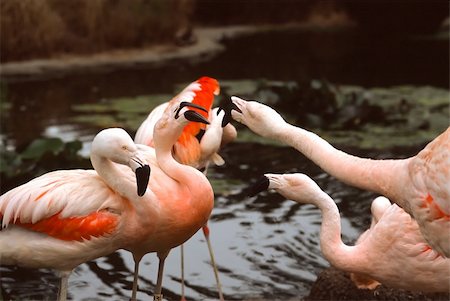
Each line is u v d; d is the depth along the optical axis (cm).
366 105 1582
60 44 2267
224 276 922
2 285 898
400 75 2208
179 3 2580
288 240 1012
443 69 2312
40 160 1185
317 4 3328
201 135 878
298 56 2547
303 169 1284
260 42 2827
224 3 3147
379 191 671
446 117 1605
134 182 700
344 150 1372
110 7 2419
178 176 734
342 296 845
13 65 2136
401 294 831
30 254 702
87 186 702
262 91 1666
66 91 1916
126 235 714
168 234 732
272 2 3238
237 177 1240
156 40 2486
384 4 3102
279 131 703
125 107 1689
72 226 693
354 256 772
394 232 748
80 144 1238
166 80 2062
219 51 2591
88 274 929
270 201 1148
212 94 883
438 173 626
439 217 641
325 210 783
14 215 689
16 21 2183
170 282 910
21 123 1572
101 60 2267
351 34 3069
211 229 1049
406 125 1537
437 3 3052
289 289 884
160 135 734
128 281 912
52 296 871
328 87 1623
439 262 739
